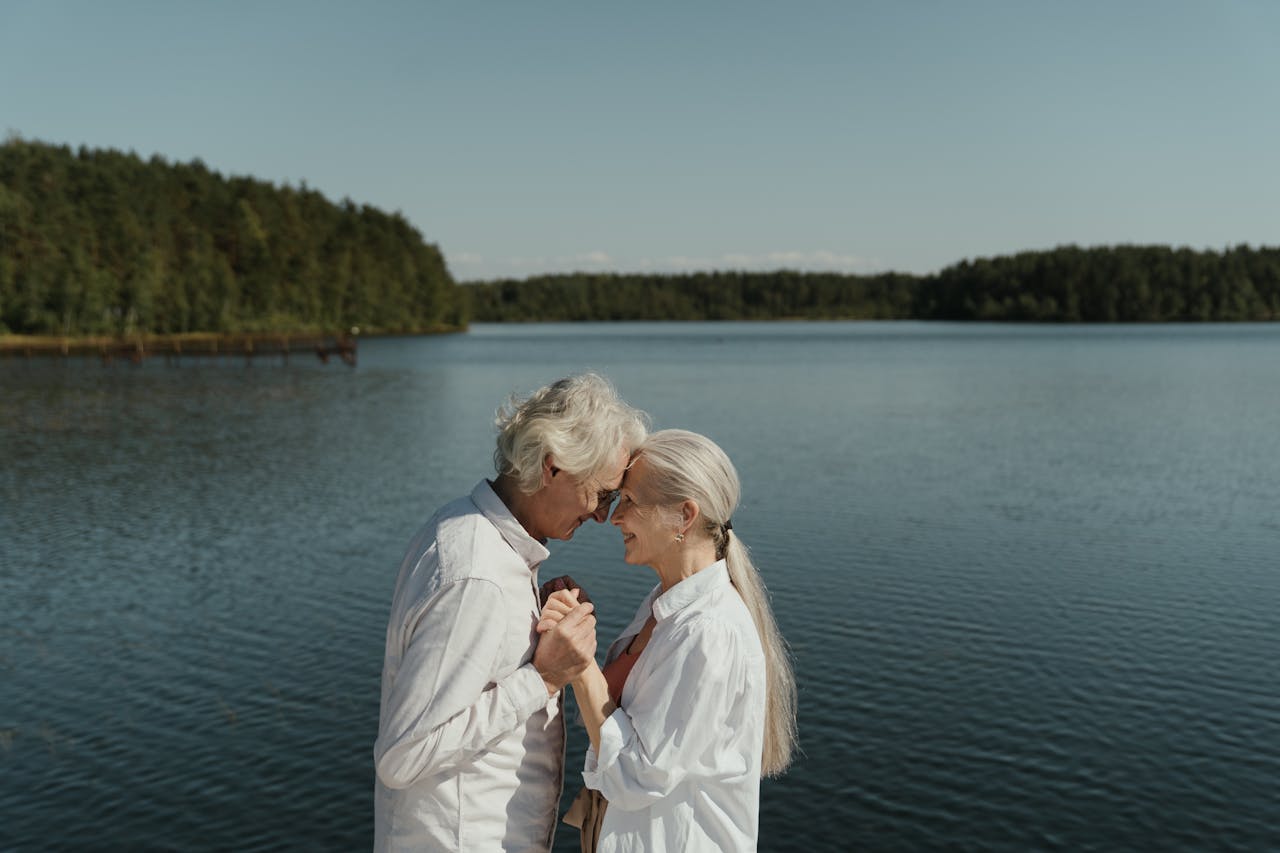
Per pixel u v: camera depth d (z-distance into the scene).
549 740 2.18
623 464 2.13
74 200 100.06
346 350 74.25
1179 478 22.75
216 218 117.69
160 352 81.62
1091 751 8.45
